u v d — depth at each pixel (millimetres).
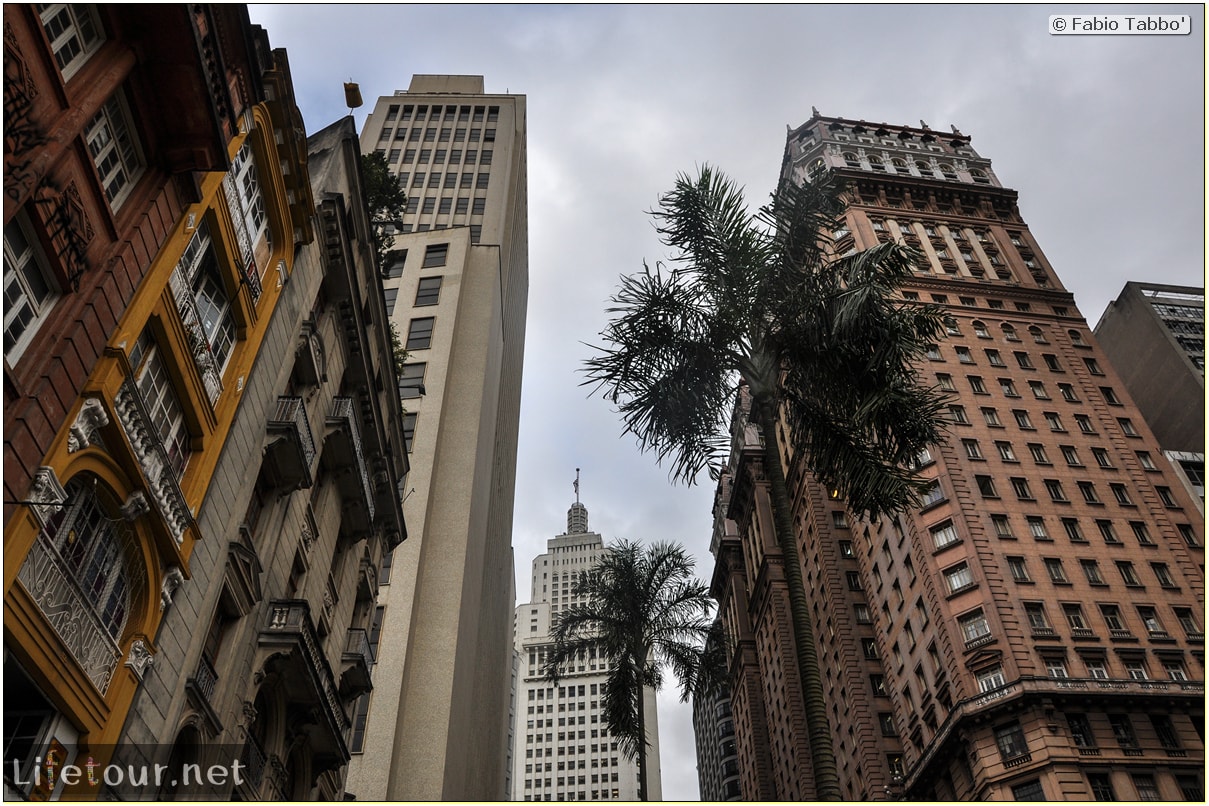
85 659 13680
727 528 124250
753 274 19672
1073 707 46500
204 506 17781
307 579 24672
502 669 88375
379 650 41906
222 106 16422
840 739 69000
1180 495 60219
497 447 73625
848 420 18547
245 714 19672
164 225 15992
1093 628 50906
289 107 22078
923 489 18062
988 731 47438
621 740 35281
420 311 59844
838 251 20234
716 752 146750
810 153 94875
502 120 90750
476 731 56250
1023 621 50656
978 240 82625
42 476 12242
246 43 18781
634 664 35438
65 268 13125
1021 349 69938
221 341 19297
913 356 19781
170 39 14758
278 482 22125
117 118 15172
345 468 27281
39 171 12070
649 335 19312
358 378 28422
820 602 76938
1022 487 58875
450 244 64812
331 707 23781
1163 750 45062
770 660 95812
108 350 14039
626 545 38094
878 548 65500
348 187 27531
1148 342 82625
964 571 54031
